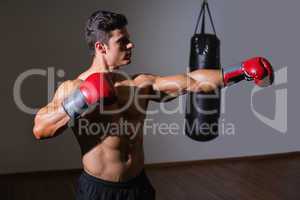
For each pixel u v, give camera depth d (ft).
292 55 11.93
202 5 10.79
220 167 11.23
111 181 4.21
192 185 9.66
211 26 10.94
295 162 11.76
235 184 9.75
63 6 9.78
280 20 11.59
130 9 10.28
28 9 9.55
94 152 4.21
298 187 9.52
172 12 10.59
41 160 10.25
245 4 11.16
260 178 10.25
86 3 9.93
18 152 10.08
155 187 9.49
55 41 9.84
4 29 9.46
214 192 9.16
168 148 11.16
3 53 9.55
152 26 10.50
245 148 11.94
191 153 11.39
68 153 10.40
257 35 11.42
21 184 9.61
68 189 9.25
